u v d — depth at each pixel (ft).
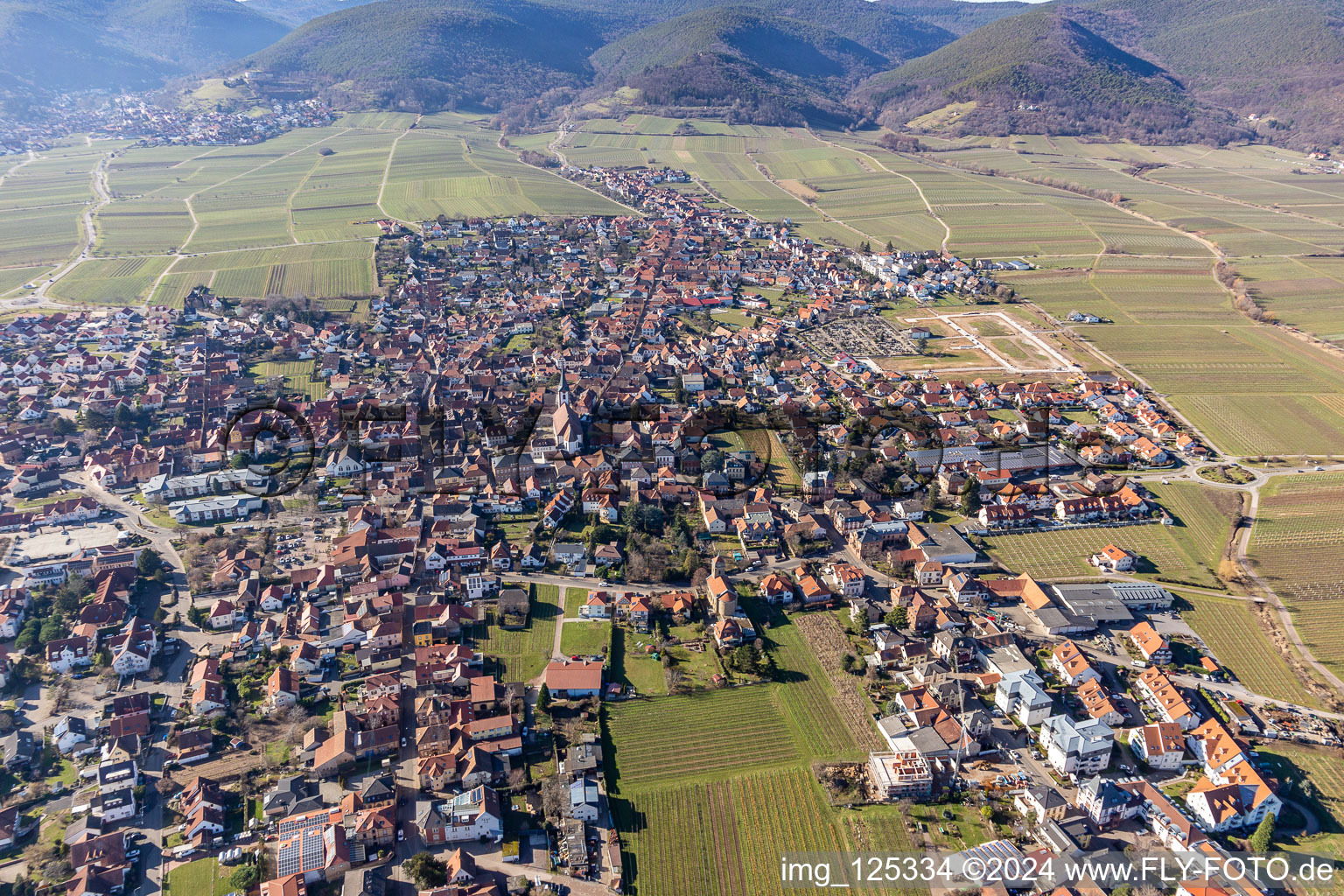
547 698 626.64
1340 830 531.09
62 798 556.92
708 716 628.69
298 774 574.97
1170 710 614.34
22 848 520.42
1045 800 533.96
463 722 602.44
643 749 597.52
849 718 625.41
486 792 538.88
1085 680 648.79
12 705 637.30
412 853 517.55
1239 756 559.38
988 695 647.56
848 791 559.38
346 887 482.28
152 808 548.72
